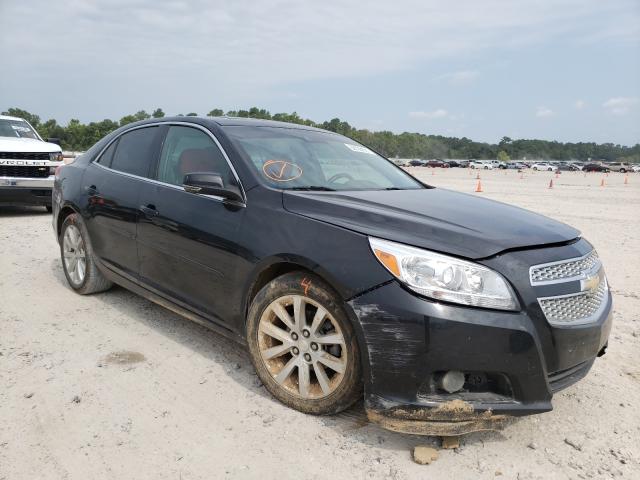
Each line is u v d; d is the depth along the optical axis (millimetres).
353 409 3104
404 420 2617
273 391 3168
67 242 5160
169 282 3889
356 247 2777
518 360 2549
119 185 4414
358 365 2766
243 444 2748
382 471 2564
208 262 3488
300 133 4344
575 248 3000
